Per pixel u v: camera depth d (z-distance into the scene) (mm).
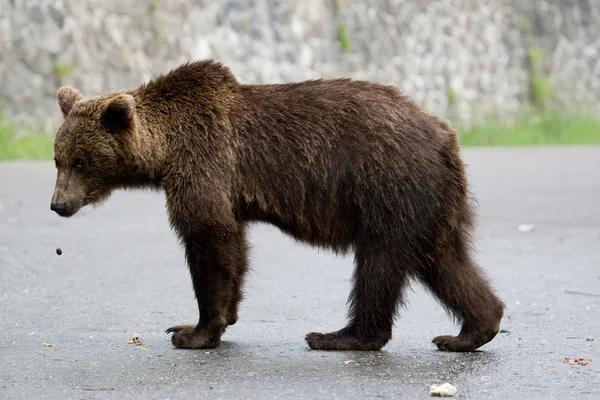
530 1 56094
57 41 35625
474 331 10773
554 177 30641
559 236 19422
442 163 10617
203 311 10828
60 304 13039
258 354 10570
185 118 11008
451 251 10812
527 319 12492
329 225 10820
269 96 11102
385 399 8836
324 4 46000
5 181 26156
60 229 19203
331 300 13641
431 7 50156
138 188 11609
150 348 10781
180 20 40125
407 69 48156
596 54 57531
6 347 10695
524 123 51812
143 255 16781
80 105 11250
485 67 52312
